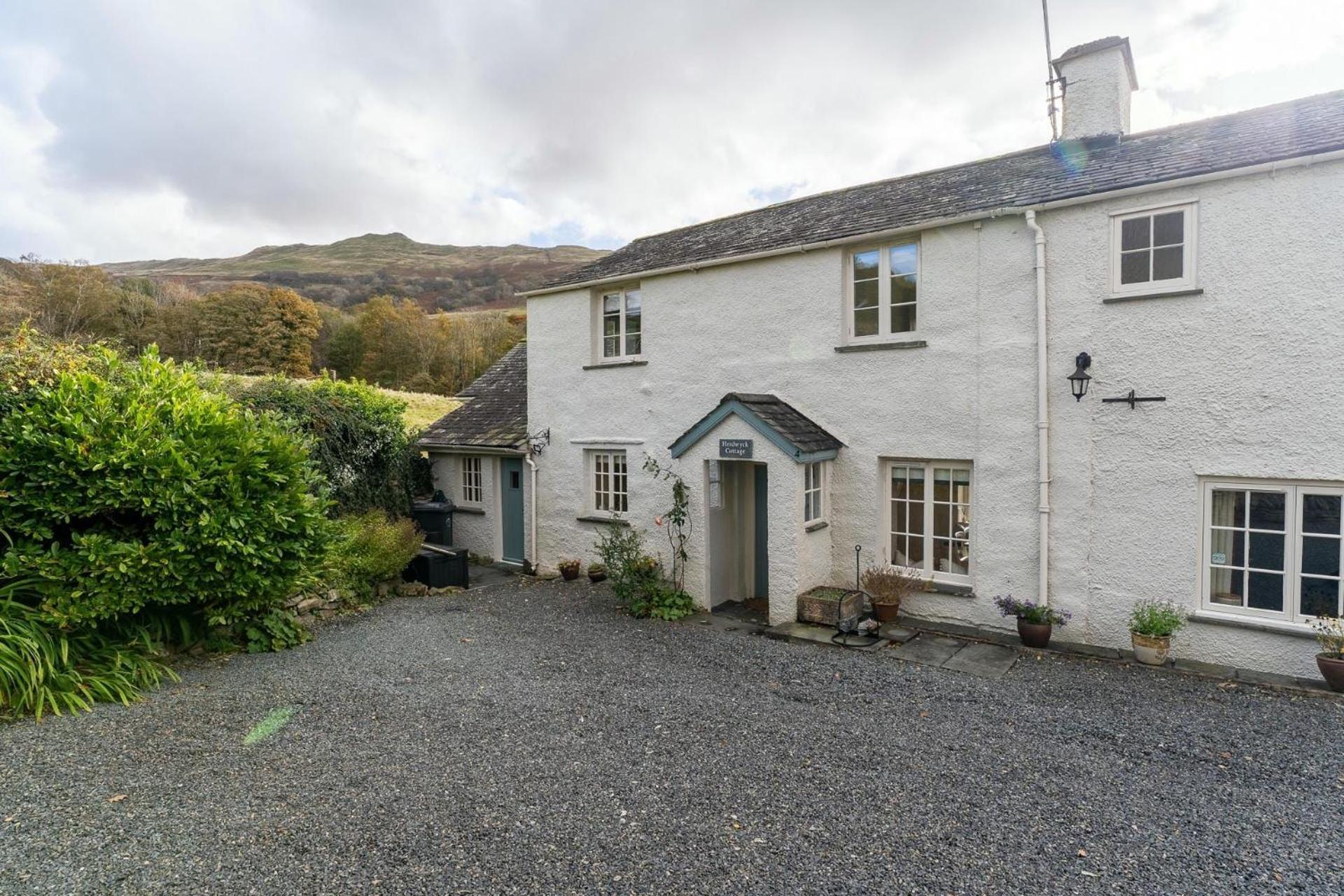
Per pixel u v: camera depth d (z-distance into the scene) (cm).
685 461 989
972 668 714
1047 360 785
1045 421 782
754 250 998
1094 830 410
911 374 879
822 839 398
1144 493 738
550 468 1273
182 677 676
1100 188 743
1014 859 379
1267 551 690
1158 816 427
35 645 586
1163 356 722
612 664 735
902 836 402
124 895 338
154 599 661
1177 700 621
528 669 718
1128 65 927
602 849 386
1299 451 659
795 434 888
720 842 394
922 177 1079
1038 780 473
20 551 618
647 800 443
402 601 1047
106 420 659
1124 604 754
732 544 1045
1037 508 795
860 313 938
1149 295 724
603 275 1189
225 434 730
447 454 1467
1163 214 723
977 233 828
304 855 377
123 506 645
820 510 937
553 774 480
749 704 620
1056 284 779
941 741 539
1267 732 553
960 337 843
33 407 646
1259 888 353
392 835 398
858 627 847
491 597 1079
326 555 810
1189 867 372
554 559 1269
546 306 1273
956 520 872
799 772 484
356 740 536
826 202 1136
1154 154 793
